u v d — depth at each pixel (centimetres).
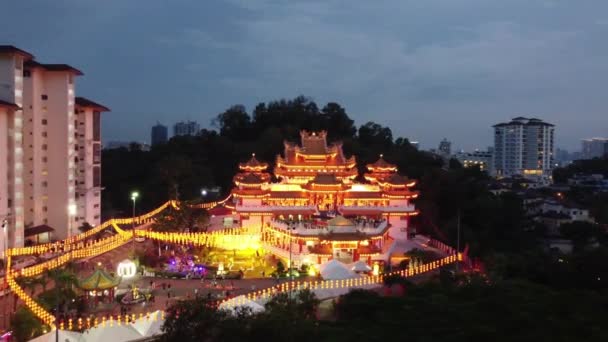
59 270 9175
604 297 7544
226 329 5581
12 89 12825
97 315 8538
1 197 12131
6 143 12369
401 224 14275
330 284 9538
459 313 6988
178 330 5669
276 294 7712
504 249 14675
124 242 13638
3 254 11731
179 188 18850
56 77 15112
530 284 8144
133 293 9506
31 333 7406
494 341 6366
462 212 16688
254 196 13938
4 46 12669
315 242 11538
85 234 13912
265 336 5569
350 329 6456
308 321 6322
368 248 11619
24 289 8962
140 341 7031
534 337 6419
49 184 15138
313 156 15400
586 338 6444
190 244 13425
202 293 9781
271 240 13150
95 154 16950
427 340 6284
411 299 7500
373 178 16062
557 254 10394
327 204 14288
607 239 17188
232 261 12350
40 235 14388
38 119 14950
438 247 14150
